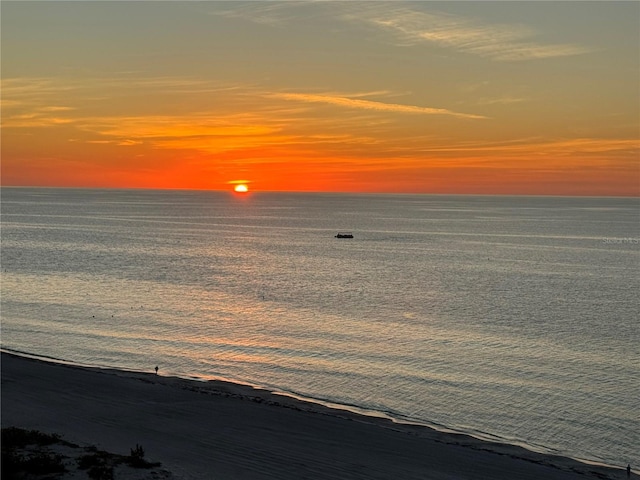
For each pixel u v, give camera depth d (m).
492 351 50.97
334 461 27.55
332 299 74.75
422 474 26.58
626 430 35.19
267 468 26.30
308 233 182.12
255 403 36.03
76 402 35.19
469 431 34.78
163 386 39.12
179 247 136.00
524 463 28.59
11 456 23.55
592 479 27.27
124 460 24.80
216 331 57.12
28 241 142.50
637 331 58.84
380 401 39.16
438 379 43.53
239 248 136.00
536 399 39.88
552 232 196.88
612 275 99.44
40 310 65.56
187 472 24.83
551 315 66.19
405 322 61.94
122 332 56.41
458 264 112.56
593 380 43.84
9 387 37.75
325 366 46.34
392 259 119.12
